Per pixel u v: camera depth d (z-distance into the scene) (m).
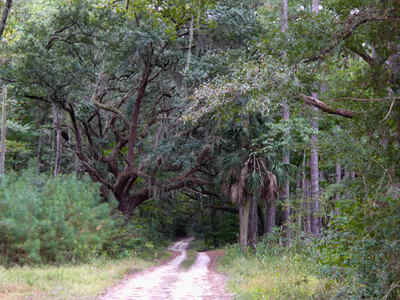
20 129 29.38
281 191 25.27
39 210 16.53
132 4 21.23
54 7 23.70
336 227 7.45
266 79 8.72
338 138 8.21
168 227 61.62
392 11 7.77
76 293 9.75
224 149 26.39
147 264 21.97
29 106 27.91
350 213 7.23
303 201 14.48
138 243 27.42
